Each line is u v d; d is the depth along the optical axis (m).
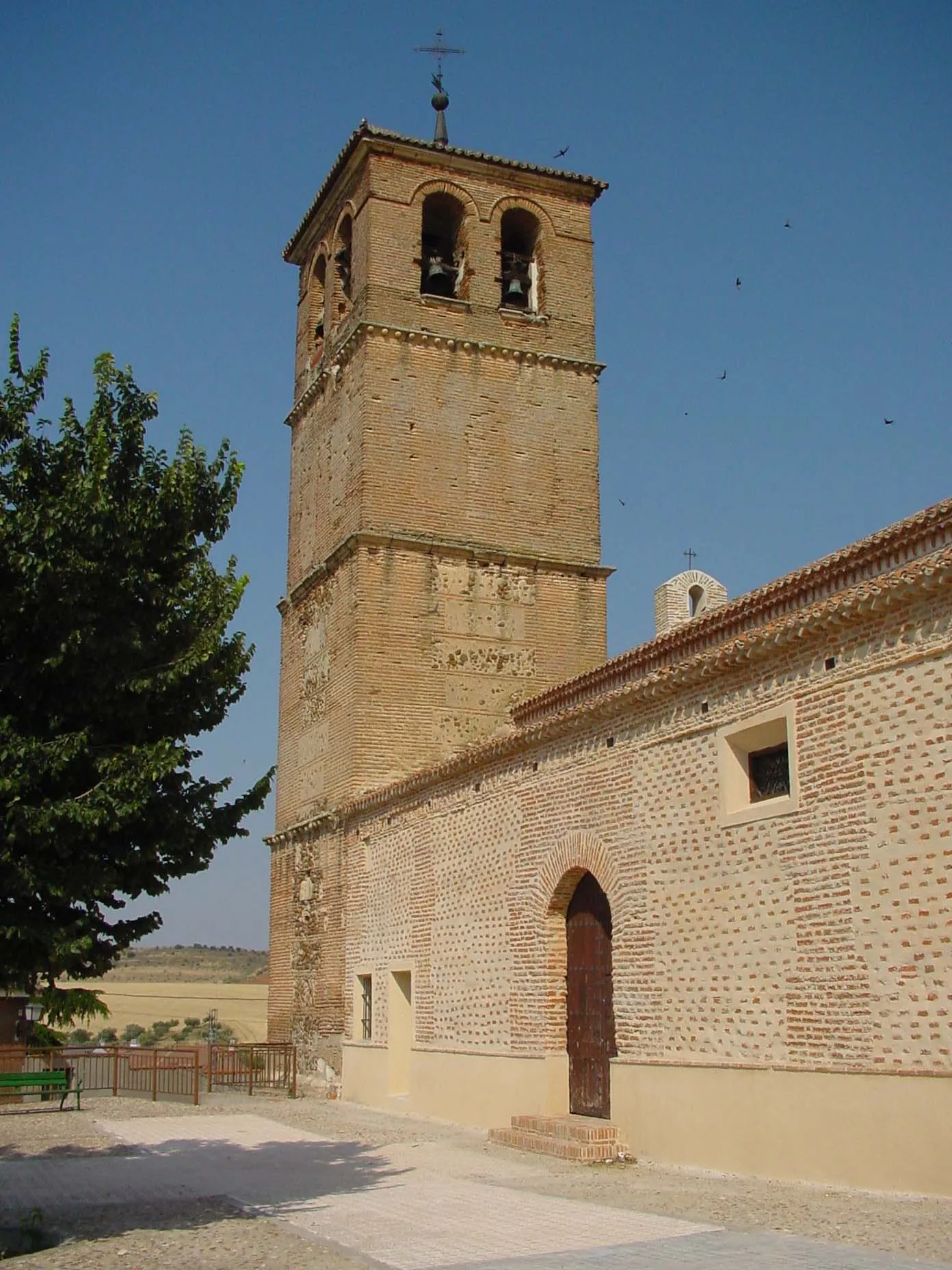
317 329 39.50
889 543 18.89
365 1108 27.95
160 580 14.51
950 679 14.22
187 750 13.67
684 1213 13.68
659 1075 18.22
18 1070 29.48
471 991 24.30
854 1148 14.65
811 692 16.23
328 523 35.72
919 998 14.08
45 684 13.52
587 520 35.59
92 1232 13.33
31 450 14.02
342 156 36.62
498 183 37.09
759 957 16.59
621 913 19.62
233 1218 14.07
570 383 36.38
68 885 12.91
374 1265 11.19
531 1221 13.40
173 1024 78.56
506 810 23.64
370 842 30.19
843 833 15.42
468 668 33.34
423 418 34.47
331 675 34.03
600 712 20.56
